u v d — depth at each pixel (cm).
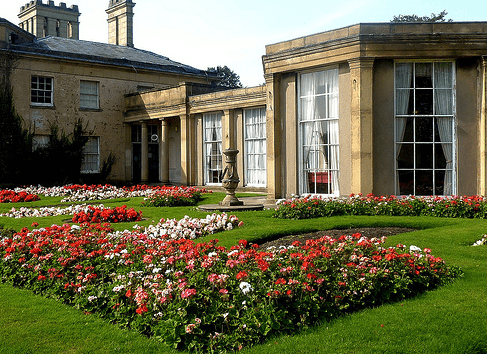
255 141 1933
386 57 1191
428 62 1207
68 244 659
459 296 498
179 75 2884
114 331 447
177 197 1452
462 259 648
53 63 2394
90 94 2539
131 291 489
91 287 529
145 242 689
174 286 475
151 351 402
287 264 520
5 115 2234
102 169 2567
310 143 1348
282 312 434
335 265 513
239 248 607
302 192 1366
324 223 936
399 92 1215
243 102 1919
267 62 1391
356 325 434
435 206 1042
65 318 485
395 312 461
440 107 1207
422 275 541
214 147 2123
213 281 462
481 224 899
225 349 399
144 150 2525
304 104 1359
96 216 1074
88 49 2734
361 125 1192
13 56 2256
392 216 1027
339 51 1230
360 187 1192
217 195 1722
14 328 457
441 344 389
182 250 587
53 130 2397
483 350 388
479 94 1180
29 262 643
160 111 2353
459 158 1193
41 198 1753
